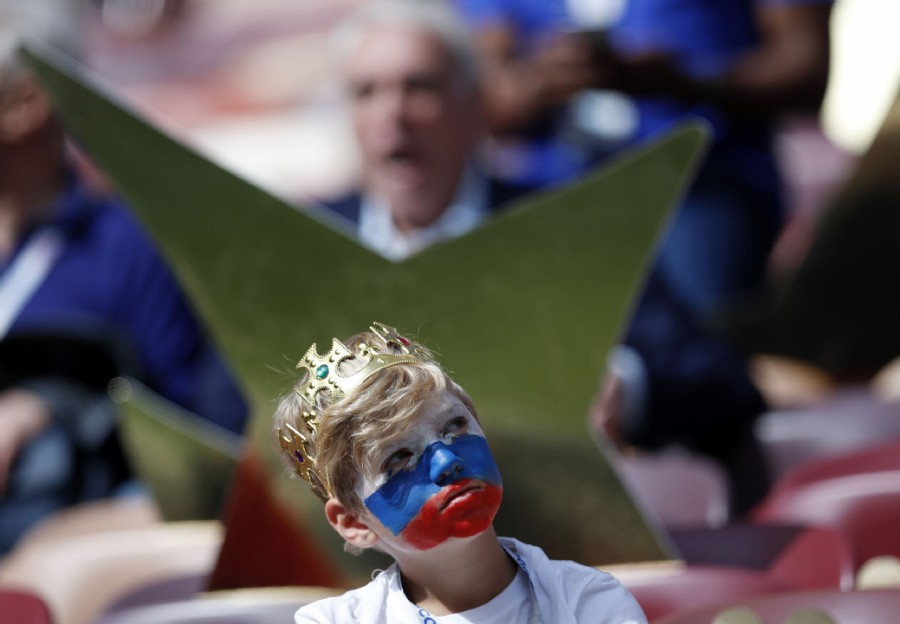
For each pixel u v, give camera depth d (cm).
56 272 1197
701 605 594
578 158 1379
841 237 1195
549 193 648
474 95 1134
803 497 766
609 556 681
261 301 672
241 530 686
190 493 855
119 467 1146
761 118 1384
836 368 1236
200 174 658
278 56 2162
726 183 1395
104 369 1169
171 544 850
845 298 1216
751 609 519
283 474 673
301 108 2123
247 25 2200
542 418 676
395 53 1098
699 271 1408
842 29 1873
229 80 2186
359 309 670
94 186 1316
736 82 1352
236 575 689
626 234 651
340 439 428
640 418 1048
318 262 665
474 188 1146
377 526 435
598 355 668
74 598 842
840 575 654
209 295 674
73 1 1691
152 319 1202
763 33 1366
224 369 1139
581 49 1341
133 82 2234
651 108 1365
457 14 1277
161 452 850
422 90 1101
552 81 1365
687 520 915
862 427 943
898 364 1216
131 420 846
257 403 681
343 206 1167
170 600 717
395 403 424
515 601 455
